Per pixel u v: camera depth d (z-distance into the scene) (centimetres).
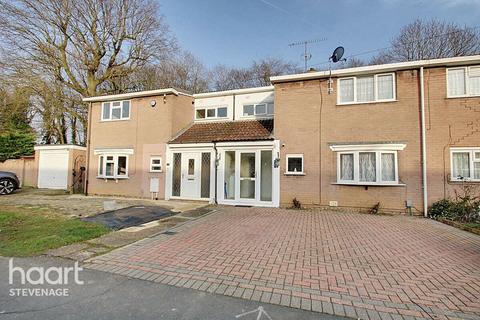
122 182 1570
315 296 391
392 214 1076
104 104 1672
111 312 344
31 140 2450
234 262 524
